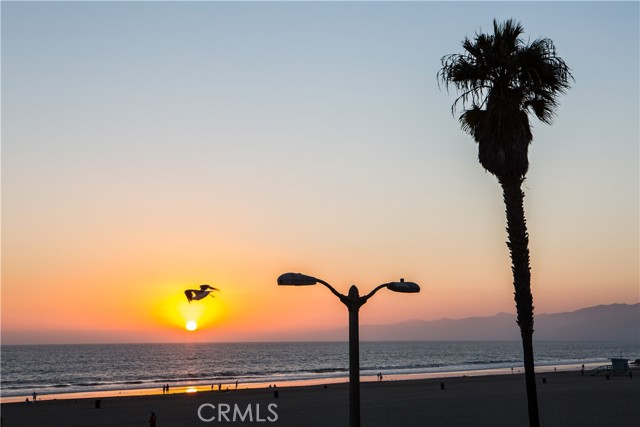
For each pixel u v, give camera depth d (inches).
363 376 4680.1
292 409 2217.0
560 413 1958.7
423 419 1873.8
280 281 554.6
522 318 876.6
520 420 1827.0
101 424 1871.3
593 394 2546.8
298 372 5713.6
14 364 7751.0
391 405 2257.6
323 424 1839.3
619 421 1776.6
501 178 903.1
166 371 6136.8
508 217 895.7
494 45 912.3
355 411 534.6
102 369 6614.2
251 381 4350.4
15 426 1834.4
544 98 921.5
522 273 883.4
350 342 547.8
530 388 864.9
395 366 6825.8
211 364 7657.5
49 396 3230.8
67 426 1833.2
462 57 927.0
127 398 2659.9
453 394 2684.5
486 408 2129.7
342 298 552.7
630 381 3302.2
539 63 904.9
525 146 895.1
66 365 7500.0
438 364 7244.1
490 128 894.4
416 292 583.5
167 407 2313.0
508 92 912.3
